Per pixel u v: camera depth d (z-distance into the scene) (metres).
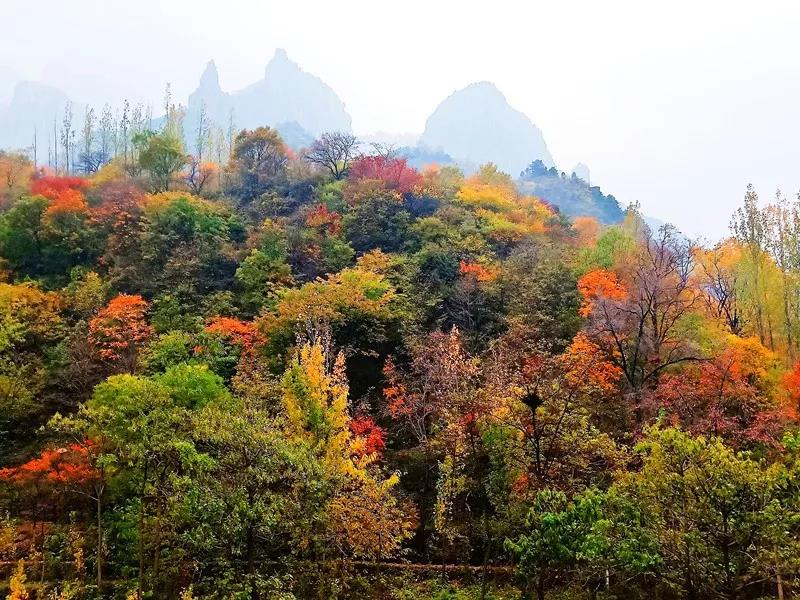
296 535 20.03
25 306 38.94
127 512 23.59
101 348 36.50
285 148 76.06
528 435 21.97
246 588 17.80
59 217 47.56
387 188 57.03
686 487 16.64
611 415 28.91
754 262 35.03
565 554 17.61
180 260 44.19
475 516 26.91
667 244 37.94
